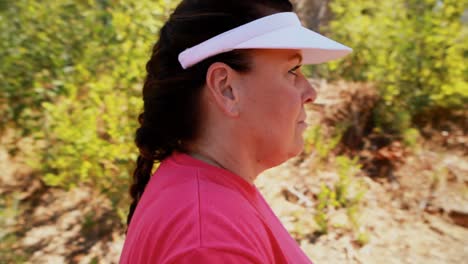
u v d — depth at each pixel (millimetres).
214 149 901
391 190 3785
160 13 3389
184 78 884
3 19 3875
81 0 3949
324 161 3998
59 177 3355
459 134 4293
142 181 1130
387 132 4301
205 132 904
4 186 3824
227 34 842
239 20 854
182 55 873
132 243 829
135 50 3281
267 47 834
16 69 3814
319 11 4941
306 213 3504
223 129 891
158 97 919
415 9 4316
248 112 876
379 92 4328
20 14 3885
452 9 4105
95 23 3779
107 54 3609
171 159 933
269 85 875
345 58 4363
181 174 861
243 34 845
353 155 4141
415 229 3412
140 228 812
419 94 4301
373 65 4234
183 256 689
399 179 3873
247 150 910
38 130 3631
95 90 3281
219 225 736
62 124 3238
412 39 4180
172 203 786
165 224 755
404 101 4336
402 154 4090
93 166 3209
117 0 3689
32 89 3785
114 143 3299
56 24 3832
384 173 3953
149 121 952
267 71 872
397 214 3553
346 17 4320
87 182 3688
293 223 3400
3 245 3139
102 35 3637
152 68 951
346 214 3469
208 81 854
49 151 3514
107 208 3627
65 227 3455
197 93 891
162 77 913
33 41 3842
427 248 3215
